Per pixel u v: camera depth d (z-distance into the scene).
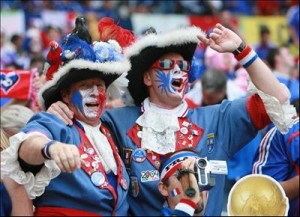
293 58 22.62
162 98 10.21
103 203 9.05
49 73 9.84
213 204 9.77
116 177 9.39
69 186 9.02
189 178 8.87
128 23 25.77
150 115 10.16
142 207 9.80
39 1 39.81
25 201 8.81
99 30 10.54
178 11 42.75
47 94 9.70
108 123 10.23
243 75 18.78
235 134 10.08
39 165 8.75
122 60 9.78
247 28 35.19
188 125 10.20
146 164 9.87
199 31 10.07
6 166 8.62
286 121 9.79
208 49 20.36
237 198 9.00
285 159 11.49
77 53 9.51
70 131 9.34
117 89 10.18
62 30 34.91
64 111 9.44
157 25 35.75
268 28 34.84
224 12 37.41
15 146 8.59
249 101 10.05
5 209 8.68
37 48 31.12
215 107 10.42
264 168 11.56
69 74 9.36
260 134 13.27
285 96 9.84
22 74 13.60
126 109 10.41
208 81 15.56
